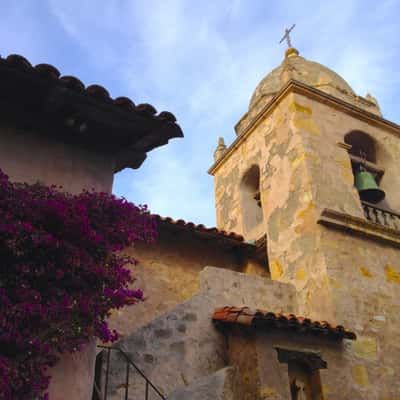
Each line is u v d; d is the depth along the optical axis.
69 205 5.46
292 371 8.10
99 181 6.59
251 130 14.27
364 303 9.96
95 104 6.19
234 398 7.38
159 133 6.64
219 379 7.34
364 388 8.70
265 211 12.45
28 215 5.22
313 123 12.62
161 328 8.10
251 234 13.36
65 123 6.46
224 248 12.51
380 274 10.64
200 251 12.11
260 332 7.95
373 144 13.93
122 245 5.76
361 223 10.95
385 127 14.17
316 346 8.48
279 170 12.45
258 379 7.39
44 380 4.75
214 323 8.68
